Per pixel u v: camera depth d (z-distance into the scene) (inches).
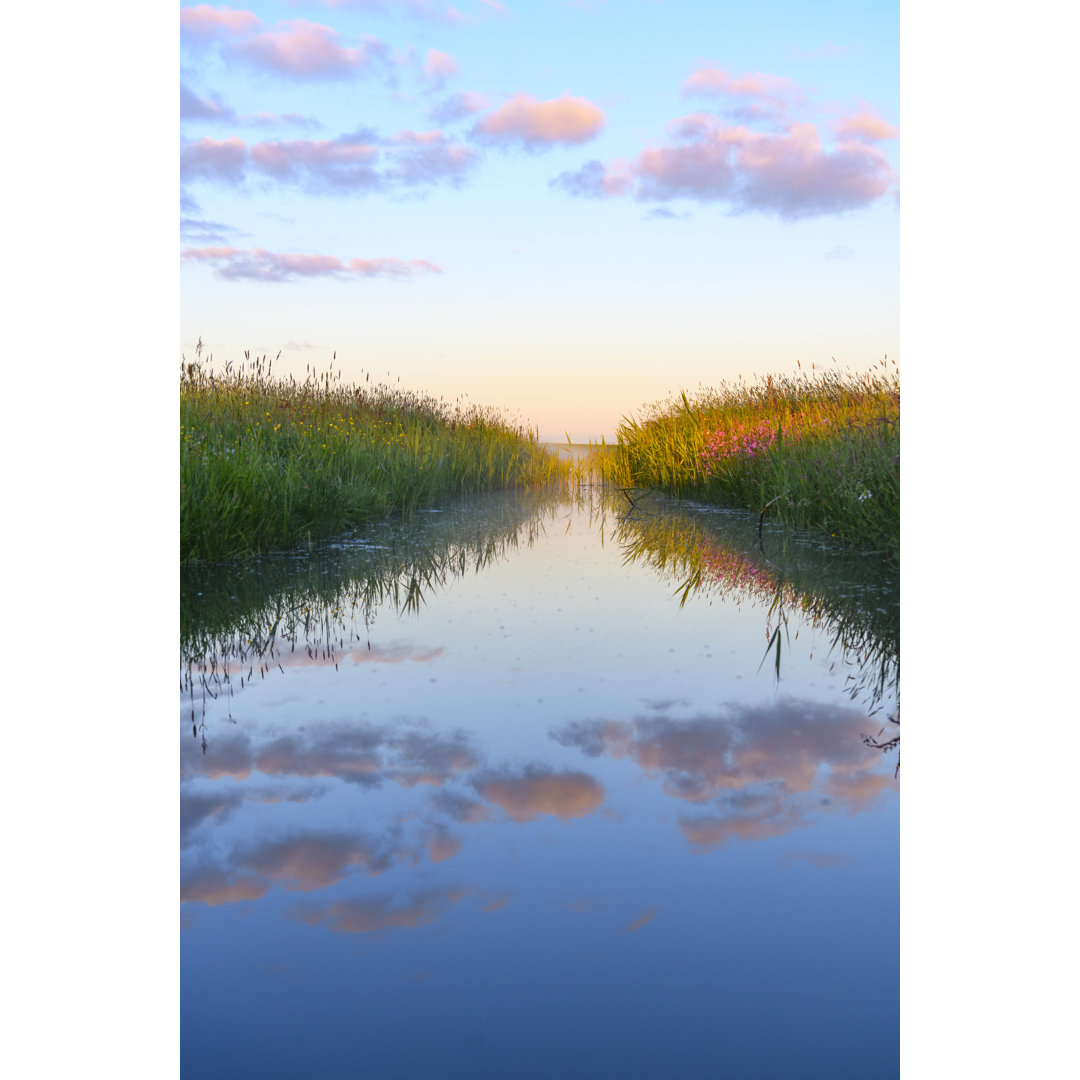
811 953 47.1
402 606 136.6
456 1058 39.3
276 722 83.0
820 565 165.9
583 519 276.5
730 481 303.6
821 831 60.6
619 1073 38.0
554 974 45.3
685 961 46.6
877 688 92.8
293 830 61.1
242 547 172.4
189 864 56.7
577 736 79.2
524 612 132.9
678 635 117.4
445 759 73.9
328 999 43.7
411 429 390.9
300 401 321.7
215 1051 40.0
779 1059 39.2
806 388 363.9
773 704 88.0
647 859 56.9
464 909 51.5
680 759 73.8
